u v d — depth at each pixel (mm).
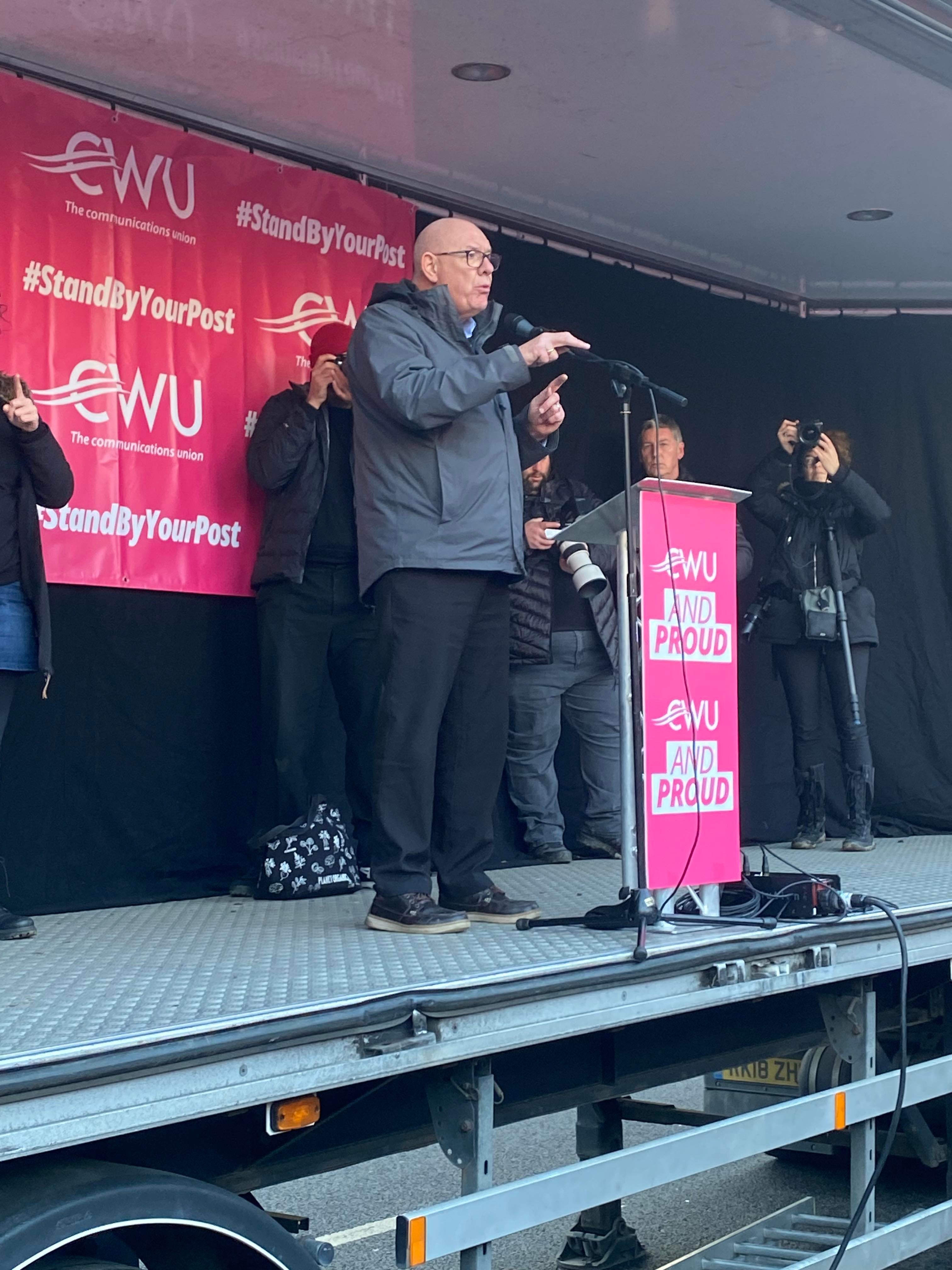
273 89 4254
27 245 4047
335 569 4387
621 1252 3436
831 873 4094
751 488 5547
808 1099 2709
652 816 2775
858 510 5262
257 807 4387
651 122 4531
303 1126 1921
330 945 2730
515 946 2645
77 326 4148
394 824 2984
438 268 3186
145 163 4309
